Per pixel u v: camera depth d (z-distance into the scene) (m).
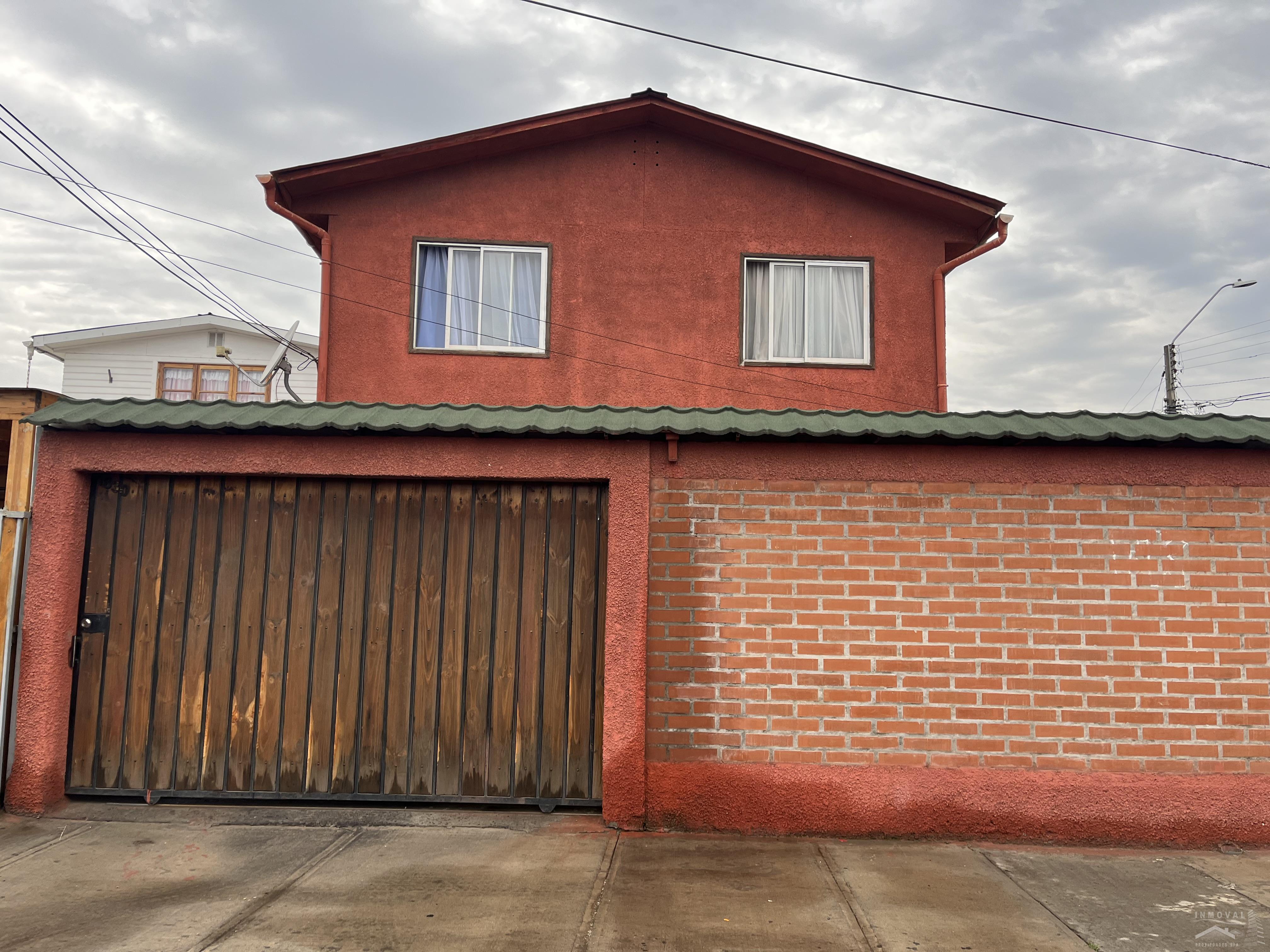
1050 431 5.20
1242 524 5.26
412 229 11.05
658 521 5.39
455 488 5.51
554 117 10.88
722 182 11.30
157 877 4.39
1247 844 5.05
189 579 5.48
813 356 11.14
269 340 20.11
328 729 5.37
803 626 5.29
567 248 11.13
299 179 10.66
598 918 4.00
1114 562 5.27
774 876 4.53
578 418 5.43
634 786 5.15
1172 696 5.17
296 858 4.66
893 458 5.38
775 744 5.21
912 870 4.64
